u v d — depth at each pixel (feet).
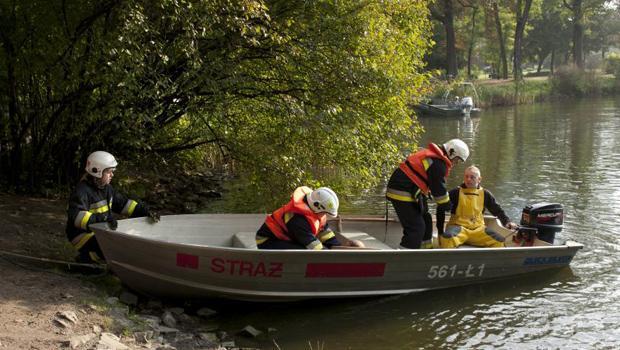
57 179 31.50
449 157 23.17
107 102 25.09
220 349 16.85
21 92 28.60
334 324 19.57
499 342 18.30
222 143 30.66
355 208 34.86
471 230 24.43
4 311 16.03
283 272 19.71
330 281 20.45
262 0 24.81
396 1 29.07
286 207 20.13
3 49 26.63
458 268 22.36
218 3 23.53
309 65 27.30
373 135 28.53
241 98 28.78
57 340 14.85
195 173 43.16
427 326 19.44
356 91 27.45
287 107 27.40
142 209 22.72
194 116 29.76
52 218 26.78
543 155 55.72
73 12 24.80
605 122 86.48
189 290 20.02
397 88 28.19
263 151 28.32
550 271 24.61
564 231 29.81
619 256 26.09
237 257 19.03
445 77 147.23
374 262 20.58
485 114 109.81
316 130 27.07
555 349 17.84
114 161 21.08
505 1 166.30
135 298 19.93
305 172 29.04
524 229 24.72
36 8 25.08
